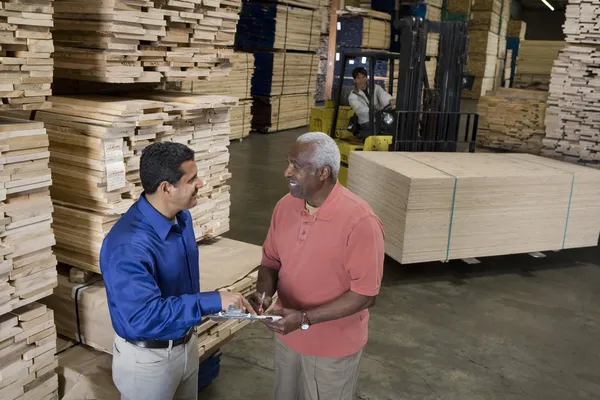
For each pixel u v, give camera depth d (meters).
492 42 21.94
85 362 3.01
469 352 4.47
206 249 3.85
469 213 5.52
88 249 3.02
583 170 6.02
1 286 2.35
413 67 6.82
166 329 2.14
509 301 5.46
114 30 2.89
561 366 4.34
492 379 4.11
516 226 5.77
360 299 2.38
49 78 2.44
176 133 3.33
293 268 2.49
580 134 7.27
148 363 2.31
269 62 13.37
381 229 2.44
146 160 2.14
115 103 2.95
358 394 3.83
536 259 6.63
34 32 2.34
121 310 2.11
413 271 6.09
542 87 18.14
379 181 5.79
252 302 2.63
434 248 5.52
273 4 12.85
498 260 6.54
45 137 2.41
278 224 2.61
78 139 2.87
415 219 5.35
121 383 2.38
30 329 2.54
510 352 4.50
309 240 2.42
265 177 9.62
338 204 2.38
